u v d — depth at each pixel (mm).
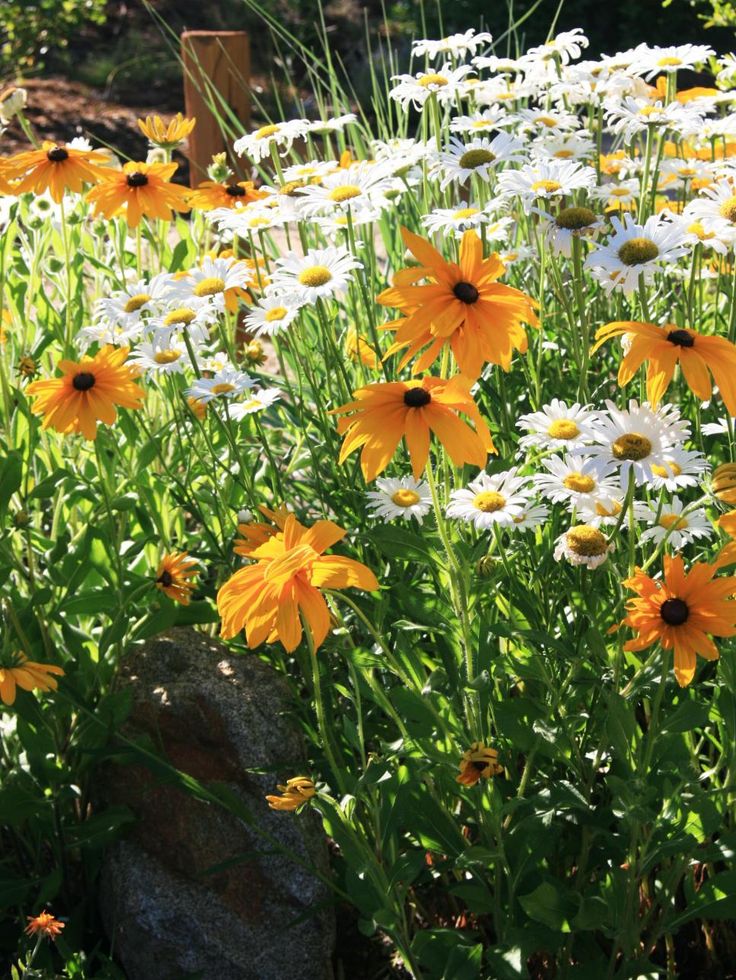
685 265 2072
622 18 5488
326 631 1473
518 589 1632
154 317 1835
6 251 1994
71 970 1730
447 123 2125
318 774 1794
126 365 1789
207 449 1964
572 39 2029
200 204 2016
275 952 1728
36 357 1924
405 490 1694
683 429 1525
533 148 1899
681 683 1486
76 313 2029
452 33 5469
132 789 1801
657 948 1730
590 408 1755
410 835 1704
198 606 1885
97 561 1857
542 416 1621
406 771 1639
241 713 1786
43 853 1874
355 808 1628
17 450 1799
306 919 1735
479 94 2098
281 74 5484
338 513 1831
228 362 1964
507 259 1904
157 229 2148
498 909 1627
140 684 1832
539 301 1856
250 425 1977
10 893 1773
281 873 1741
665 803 1549
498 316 1509
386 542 1607
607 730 1566
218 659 1840
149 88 5578
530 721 1628
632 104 1940
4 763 1852
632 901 1590
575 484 1591
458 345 1506
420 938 1625
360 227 2094
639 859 1592
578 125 2035
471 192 2156
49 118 5129
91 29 6074
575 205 1918
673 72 1954
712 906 1606
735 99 1958
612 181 2162
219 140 2738
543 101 2090
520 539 1686
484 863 1630
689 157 2098
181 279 1847
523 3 5395
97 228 2168
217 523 1980
